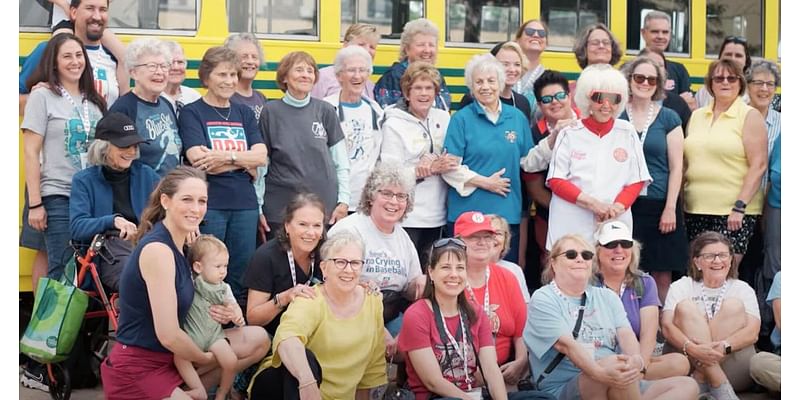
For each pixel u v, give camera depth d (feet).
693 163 22.70
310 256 18.11
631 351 17.90
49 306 18.21
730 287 20.26
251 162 19.84
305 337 16.69
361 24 24.02
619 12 26.50
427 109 21.90
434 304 17.12
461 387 17.11
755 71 24.18
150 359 16.51
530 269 24.13
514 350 18.90
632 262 19.04
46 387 19.52
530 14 25.76
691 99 26.30
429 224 21.74
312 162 20.68
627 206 20.98
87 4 21.21
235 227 19.84
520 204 21.86
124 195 19.02
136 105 19.74
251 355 17.48
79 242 18.88
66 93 20.12
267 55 23.61
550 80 22.94
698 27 27.17
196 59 23.07
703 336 19.58
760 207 23.18
